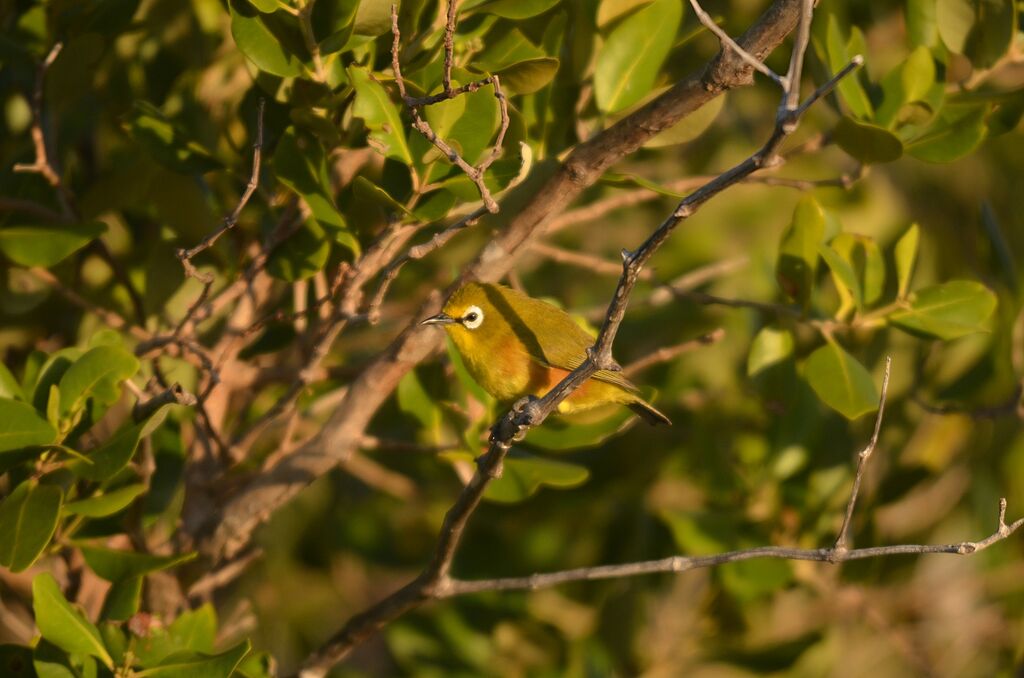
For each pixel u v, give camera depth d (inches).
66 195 401.4
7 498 336.8
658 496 574.2
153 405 342.3
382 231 372.2
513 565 561.6
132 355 354.9
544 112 417.1
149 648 360.5
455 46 379.9
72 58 402.0
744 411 553.3
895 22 605.9
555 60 354.3
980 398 518.6
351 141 383.2
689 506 573.0
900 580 553.3
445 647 548.7
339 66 373.4
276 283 462.9
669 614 541.6
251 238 430.3
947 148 415.2
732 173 244.4
